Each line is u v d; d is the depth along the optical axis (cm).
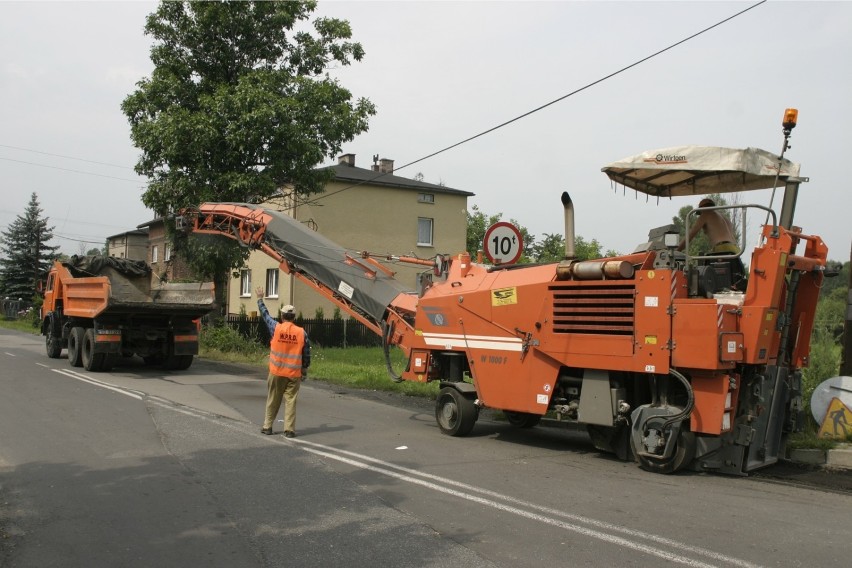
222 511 592
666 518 582
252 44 2288
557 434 1020
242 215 1430
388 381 1516
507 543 515
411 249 3341
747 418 727
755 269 721
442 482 696
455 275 1012
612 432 823
